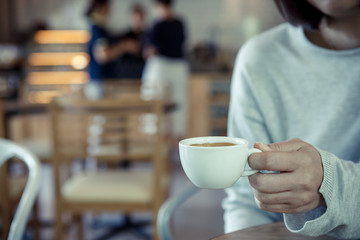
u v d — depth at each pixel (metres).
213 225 2.63
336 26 0.81
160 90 3.15
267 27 6.16
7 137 2.11
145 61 5.09
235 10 6.18
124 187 1.95
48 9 6.39
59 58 6.26
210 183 0.48
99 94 2.84
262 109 0.89
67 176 2.57
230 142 0.52
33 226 2.22
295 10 0.81
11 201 1.80
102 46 3.90
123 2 6.26
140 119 2.42
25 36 6.29
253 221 0.81
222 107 5.01
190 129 4.99
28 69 6.14
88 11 3.87
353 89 0.81
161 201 1.94
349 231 0.56
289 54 0.88
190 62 5.80
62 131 1.94
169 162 2.62
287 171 0.51
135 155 2.00
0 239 1.83
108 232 2.55
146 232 2.56
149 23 6.26
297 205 0.53
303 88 0.86
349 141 0.82
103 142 2.07
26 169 2.52
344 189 0.54
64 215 2.77
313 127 0.85
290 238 0.60
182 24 4.45
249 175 0.52
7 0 6.31
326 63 0.83
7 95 2.85
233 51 6.22
